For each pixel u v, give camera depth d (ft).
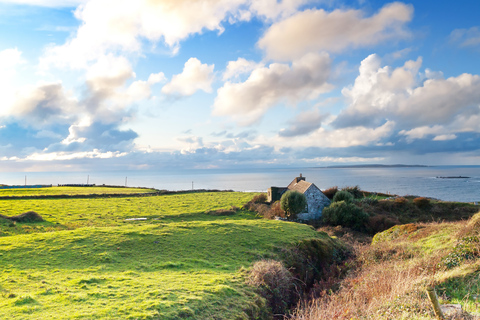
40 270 66.33
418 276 49.57
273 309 60.34
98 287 56.34
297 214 192.75
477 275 43.78
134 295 52.70
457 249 59.26
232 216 189.47
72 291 53.31
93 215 164.96
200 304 51.08
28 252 77.56
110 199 236.63
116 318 43.47
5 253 76.07
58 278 61.46
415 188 604.49
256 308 55.42
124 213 177.47
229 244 93.76
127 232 98.48
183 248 88.07
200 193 305.12
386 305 38.81
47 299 49.11
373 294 46.01
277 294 64.08
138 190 329.11
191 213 186.29
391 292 42.32
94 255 78.02
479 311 32.89
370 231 162.20
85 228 105.50
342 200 188.65
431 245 74.79
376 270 63.16
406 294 40.91
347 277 70.18
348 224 169.37
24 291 52.70
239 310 52.42
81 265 71.46
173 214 180.34
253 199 236.84
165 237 95.81
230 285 62.13
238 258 83.61
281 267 71.36
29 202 200.64
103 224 143.95
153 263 75.72
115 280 60.90
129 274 66.49
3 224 123.95
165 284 59.36
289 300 64.75
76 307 46.47
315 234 115.24
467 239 62.85
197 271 71.15
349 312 40.83
